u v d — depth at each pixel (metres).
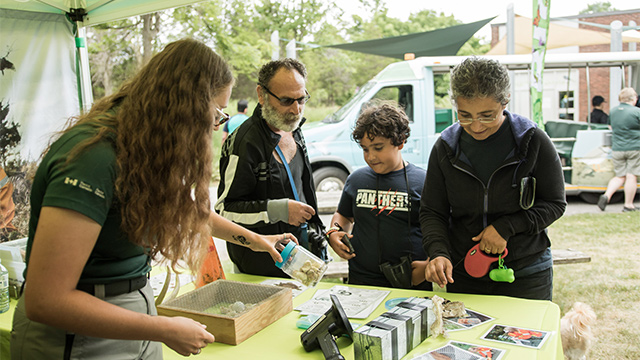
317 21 14.16
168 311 1.58
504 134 1.78
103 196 0.98
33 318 0.93
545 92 7.08
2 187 2.61
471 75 1.62
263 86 2.10
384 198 2.17
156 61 1.08
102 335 0.98
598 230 5.70
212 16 11.52
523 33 8.75
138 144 1.02
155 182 1.04
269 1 13.66
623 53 6.53
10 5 2.65
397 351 1.30
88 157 0.97
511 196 1.78
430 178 1.95
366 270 2.21
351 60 14.77
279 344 1.47
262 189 2.14
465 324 1.53
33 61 2.77
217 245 4.96
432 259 1.81
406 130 2.16
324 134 6.33
